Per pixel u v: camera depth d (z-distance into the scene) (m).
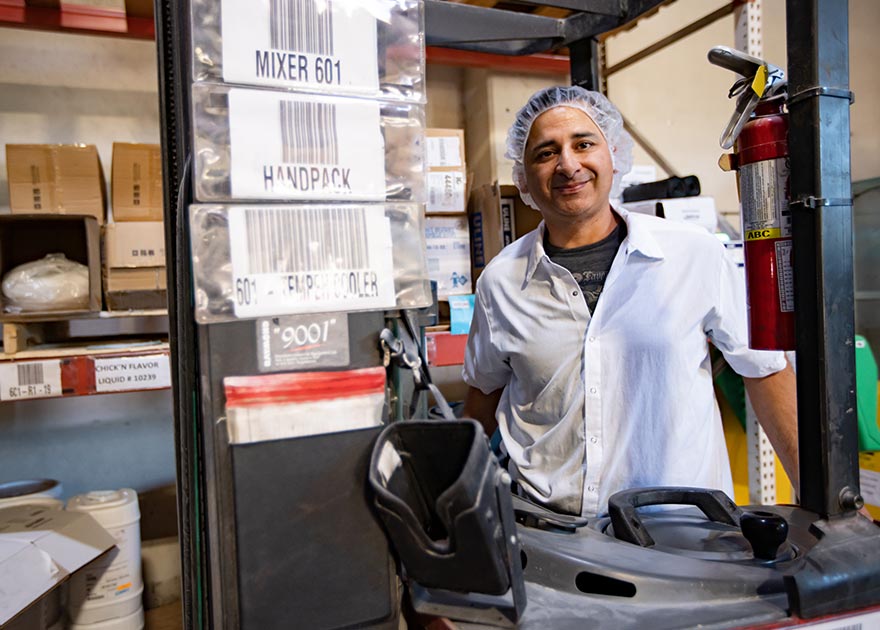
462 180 1.88
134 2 1.66
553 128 1.18
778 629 0.52
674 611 0.54
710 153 2.73
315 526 0.52
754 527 0.60
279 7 0.51
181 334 0.52
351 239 0.53
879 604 0.55
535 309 1.21
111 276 1.61
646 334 1.13
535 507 0.77
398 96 0.55
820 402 0.58
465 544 0.48
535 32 1.12
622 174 1.41
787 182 0.63
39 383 1.48
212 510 0.50
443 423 0.51
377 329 0.54
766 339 0.65
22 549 1.26
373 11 0.54
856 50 2.83
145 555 2.02
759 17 1.71
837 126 0.58
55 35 1.94
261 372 0.51
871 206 2.50
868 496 1.84
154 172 1.68
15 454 1.93
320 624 0.52
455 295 1.83
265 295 0.51
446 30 1.05
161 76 0.54
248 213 0.50
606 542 0.65
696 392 1.17
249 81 0.50
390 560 0.54
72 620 1.54
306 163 0.52
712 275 1.16
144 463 2.05
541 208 1.25
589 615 0.54
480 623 0.54
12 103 1.90
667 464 1.13
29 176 1.63
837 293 0.58
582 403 1.14
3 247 1.62
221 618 0.51
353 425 0.53
